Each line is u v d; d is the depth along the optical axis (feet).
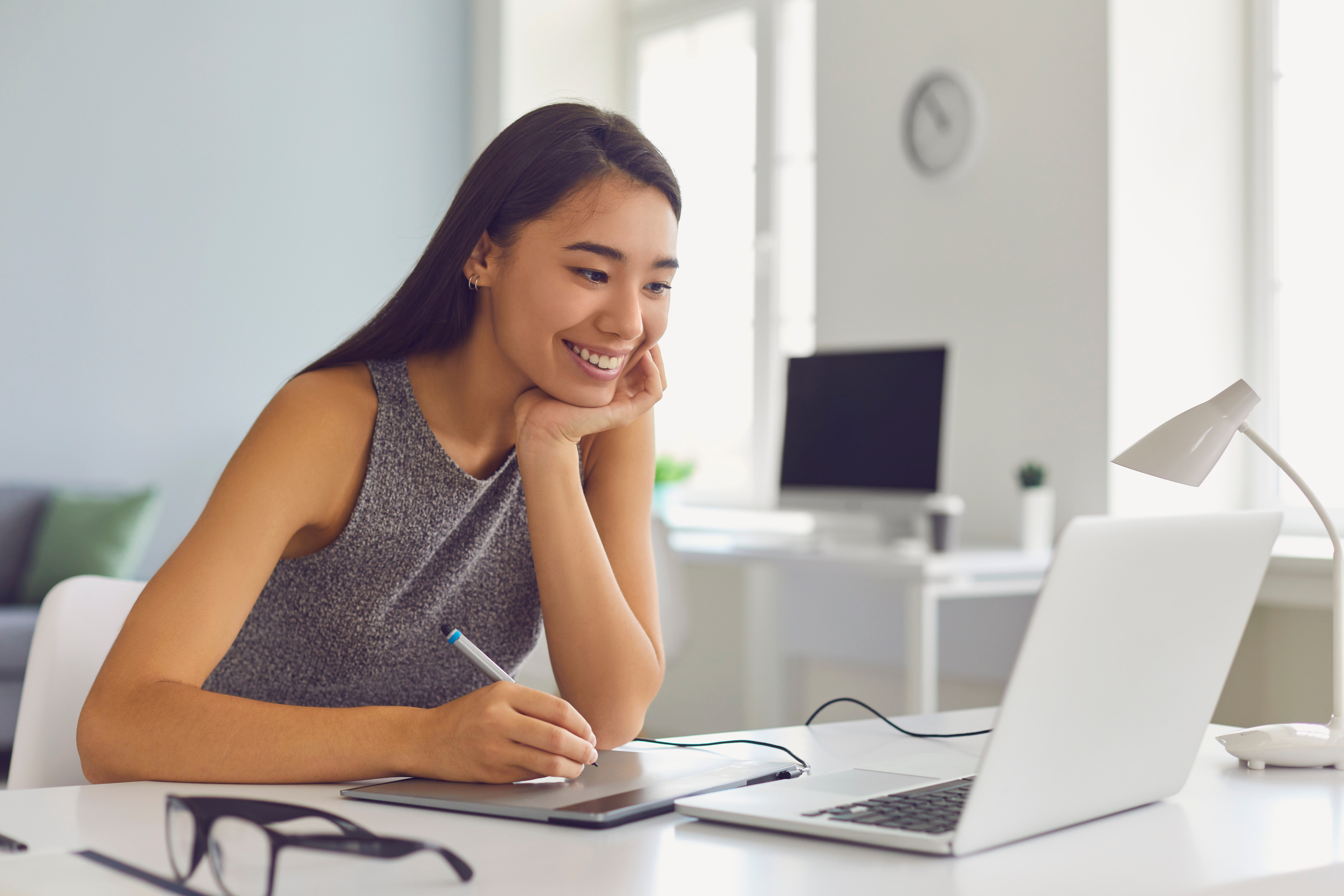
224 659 3.73
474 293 3.66
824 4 12.01
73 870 2.06
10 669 10.81
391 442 3.59
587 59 15.80
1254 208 10.08
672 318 14.85
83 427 13.64
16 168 13.30
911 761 3.09
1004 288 10.36
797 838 2.28
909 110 11.06
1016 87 10.27
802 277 13.51
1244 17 10.16
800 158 13.56
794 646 12.07
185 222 14.26
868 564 8.84
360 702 3.92
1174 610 2.48
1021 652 2.14
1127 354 9.60
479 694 2.79
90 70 13.71
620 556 4.03
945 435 9.35
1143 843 2.30
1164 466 3.41
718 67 14.48
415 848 1.90
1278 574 8.62
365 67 15.46
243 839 2.23
